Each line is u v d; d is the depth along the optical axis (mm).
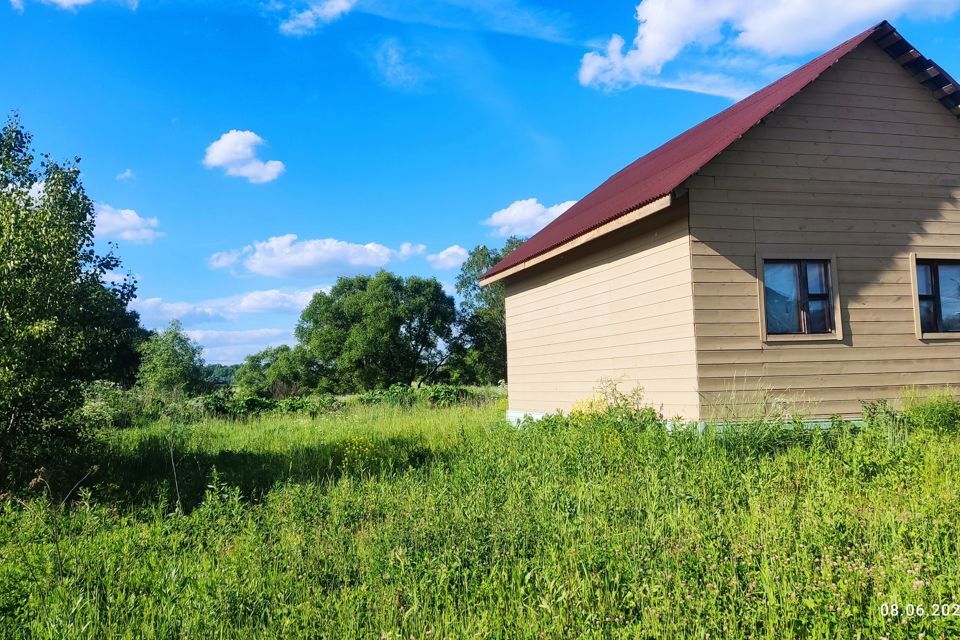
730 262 11344
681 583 4465
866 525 5715
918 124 12648
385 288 43375
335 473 10477
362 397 27344
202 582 4797
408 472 9578
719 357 11125
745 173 11555
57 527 6598
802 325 11664
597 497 6992
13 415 8625
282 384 42969
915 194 12477
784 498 6684
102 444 10875
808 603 4031
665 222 11914
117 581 5219
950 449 8602
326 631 4195
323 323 44406
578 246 14141
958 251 12594
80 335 9195
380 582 4984
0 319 8531
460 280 54812
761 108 12195
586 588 4535
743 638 3939
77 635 4164
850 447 8750
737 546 5180
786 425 10438
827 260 11844
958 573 4512
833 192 12000
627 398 12664
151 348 31906
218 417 21297
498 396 28922
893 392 11844
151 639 4152
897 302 12141
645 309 12492
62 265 9234
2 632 4301
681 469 8008
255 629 4297
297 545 5953
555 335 16078
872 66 12477
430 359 46250
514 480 8000
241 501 8539
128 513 7762
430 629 4164
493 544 5570
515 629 4137
